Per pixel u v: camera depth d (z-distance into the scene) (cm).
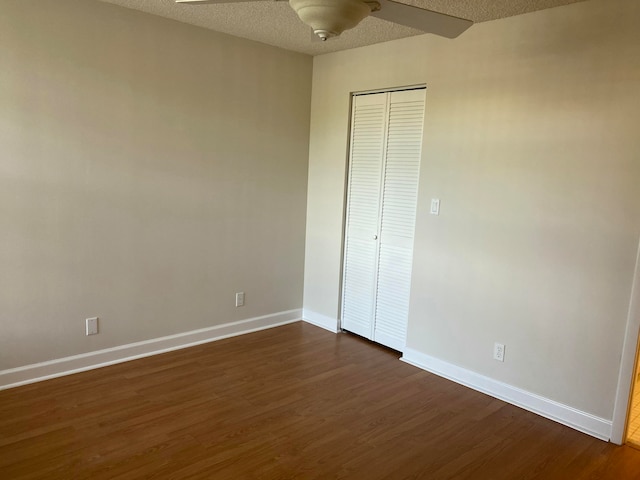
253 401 280
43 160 276
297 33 335
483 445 245
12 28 257
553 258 265
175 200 334
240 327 389
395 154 349
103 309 311
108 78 293
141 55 305
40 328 287
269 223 394
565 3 249
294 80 391
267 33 338
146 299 330
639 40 229
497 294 291
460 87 300
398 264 355
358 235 384
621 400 246
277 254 405
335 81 385
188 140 334
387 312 368
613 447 247
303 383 306
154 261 330
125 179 308
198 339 363
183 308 351
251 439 241
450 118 307
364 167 374
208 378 307
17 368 282
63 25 273
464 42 296
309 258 423
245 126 365
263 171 382
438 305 324
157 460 220
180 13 302
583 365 258
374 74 354
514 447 244
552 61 258
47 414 254
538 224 270
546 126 262
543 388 275
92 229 299
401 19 177
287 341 378
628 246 238
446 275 317
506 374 291
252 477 211
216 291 368
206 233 354
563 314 264
